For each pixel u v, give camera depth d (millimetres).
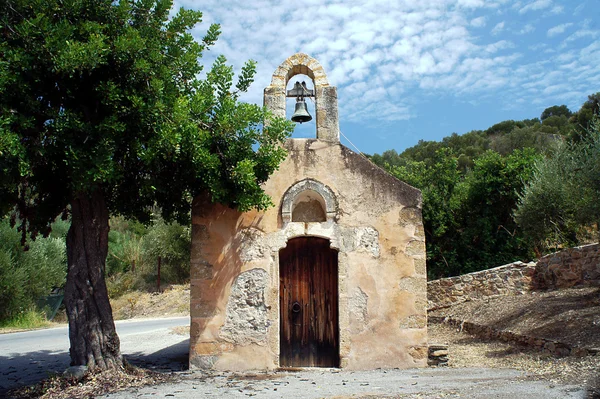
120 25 7566
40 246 22297
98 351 7688
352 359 8586
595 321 9094
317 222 9156
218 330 8648
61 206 9164
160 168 8570
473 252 19359
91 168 6781
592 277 12789
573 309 10477
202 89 8484
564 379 6660
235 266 8852
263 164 8422
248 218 9000
